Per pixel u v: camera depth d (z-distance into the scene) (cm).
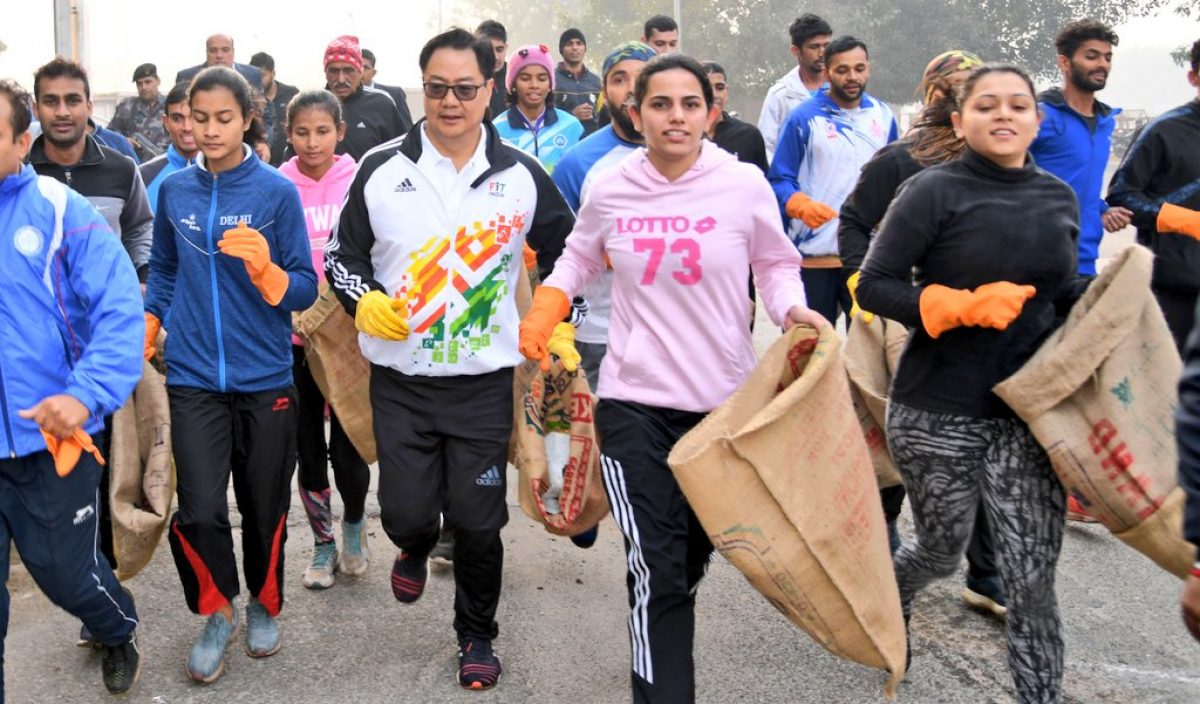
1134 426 347
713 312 367
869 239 471
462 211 406
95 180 492
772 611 492
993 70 358
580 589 516
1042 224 357
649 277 367
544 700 416
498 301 412
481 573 419
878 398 452
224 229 420
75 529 362
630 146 522
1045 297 362
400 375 411
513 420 447
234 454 438
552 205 427
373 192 407
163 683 427
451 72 393
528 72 707
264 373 428
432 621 482
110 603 383
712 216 363
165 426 428
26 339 345
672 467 319
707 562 394
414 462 411
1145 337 355
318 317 468
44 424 326
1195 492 215
